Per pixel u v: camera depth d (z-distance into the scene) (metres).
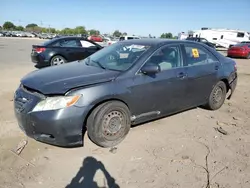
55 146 3.62
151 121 4.65
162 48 4.22
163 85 4.08
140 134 4.10
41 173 3.02
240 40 32.97
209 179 3.02
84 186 2.83
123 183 2.90
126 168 3.18
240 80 9.32
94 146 3.66
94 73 3.71
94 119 3.42
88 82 3.39
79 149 3.57
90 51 10.77
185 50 4.60
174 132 4.25
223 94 5.44
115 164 3.26
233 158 3.51
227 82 5.45
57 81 3.40
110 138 3.61
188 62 4.58
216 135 4.22
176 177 3.03
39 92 3.26
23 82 3.59
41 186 2.80
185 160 3.40
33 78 3.62
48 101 3.16
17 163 3.18
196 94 4.77
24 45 26.52
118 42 4.92
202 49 4.99
